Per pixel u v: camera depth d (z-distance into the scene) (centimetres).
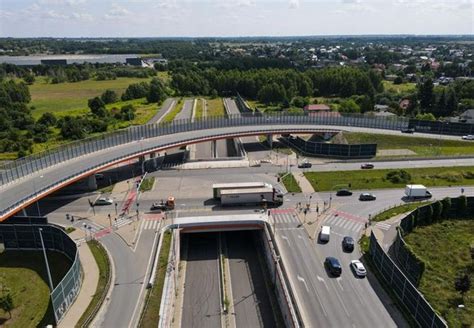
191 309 6900
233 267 8119
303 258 7512
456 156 12725
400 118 15675
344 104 19350
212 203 9738
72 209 9488
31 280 7031
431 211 8806
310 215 9125
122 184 10919
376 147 13362
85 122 16050
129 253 7631
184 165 12438
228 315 6750
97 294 6456
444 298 6500
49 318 6025
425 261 7344
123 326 5762
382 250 7006
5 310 6128
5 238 7912
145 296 6425
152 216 9081
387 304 6294
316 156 13250
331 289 6644
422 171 11569
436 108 19075
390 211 9238
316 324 5859
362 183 10812
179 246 8325
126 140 12606
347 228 8556
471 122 16012
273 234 8150
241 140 15512
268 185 10069
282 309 6619
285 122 15512
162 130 13588
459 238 8338
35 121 16912
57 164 10362
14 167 9856
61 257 7681
